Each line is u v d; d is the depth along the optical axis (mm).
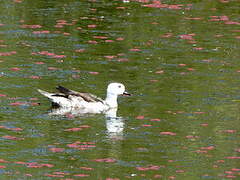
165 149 19250
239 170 17906
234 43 31312
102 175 17250
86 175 17219
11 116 21406
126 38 31312
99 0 38750
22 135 19906
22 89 23891
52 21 33500
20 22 33062
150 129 20828
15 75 25312
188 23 34438
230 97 23969
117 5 37688
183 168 17922
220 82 25688
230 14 36719
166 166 18031
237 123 21438
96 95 23812
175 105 23047
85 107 22781
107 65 27250
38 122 21125
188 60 28453
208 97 23922
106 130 20703
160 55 29000
